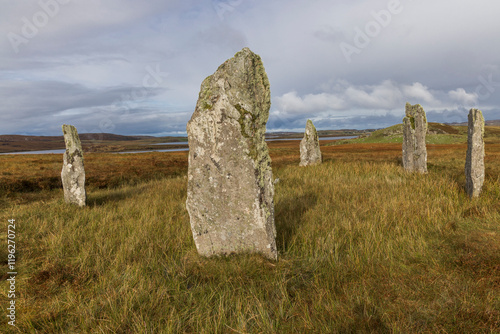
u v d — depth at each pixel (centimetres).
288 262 425
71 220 665
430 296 321
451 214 587
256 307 315
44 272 407
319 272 398
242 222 450
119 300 336
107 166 1998
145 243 503
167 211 712
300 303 321
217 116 449
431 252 430
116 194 1020
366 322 277
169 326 286
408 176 1073
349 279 372
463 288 326
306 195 798
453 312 288
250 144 443
